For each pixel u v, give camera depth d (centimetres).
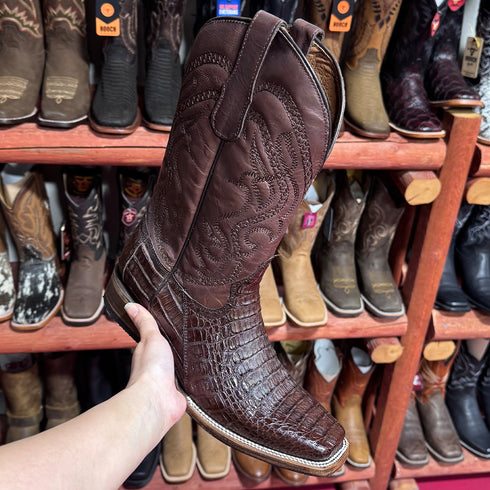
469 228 138
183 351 72
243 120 58
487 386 162
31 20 101
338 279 129
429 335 132
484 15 117
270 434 70
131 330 75
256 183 61
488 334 132
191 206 65
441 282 138
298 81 55
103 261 126
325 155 59
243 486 145
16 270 135
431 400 159
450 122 109
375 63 114
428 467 153
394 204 123
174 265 70
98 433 52
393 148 107
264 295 124
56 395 139
